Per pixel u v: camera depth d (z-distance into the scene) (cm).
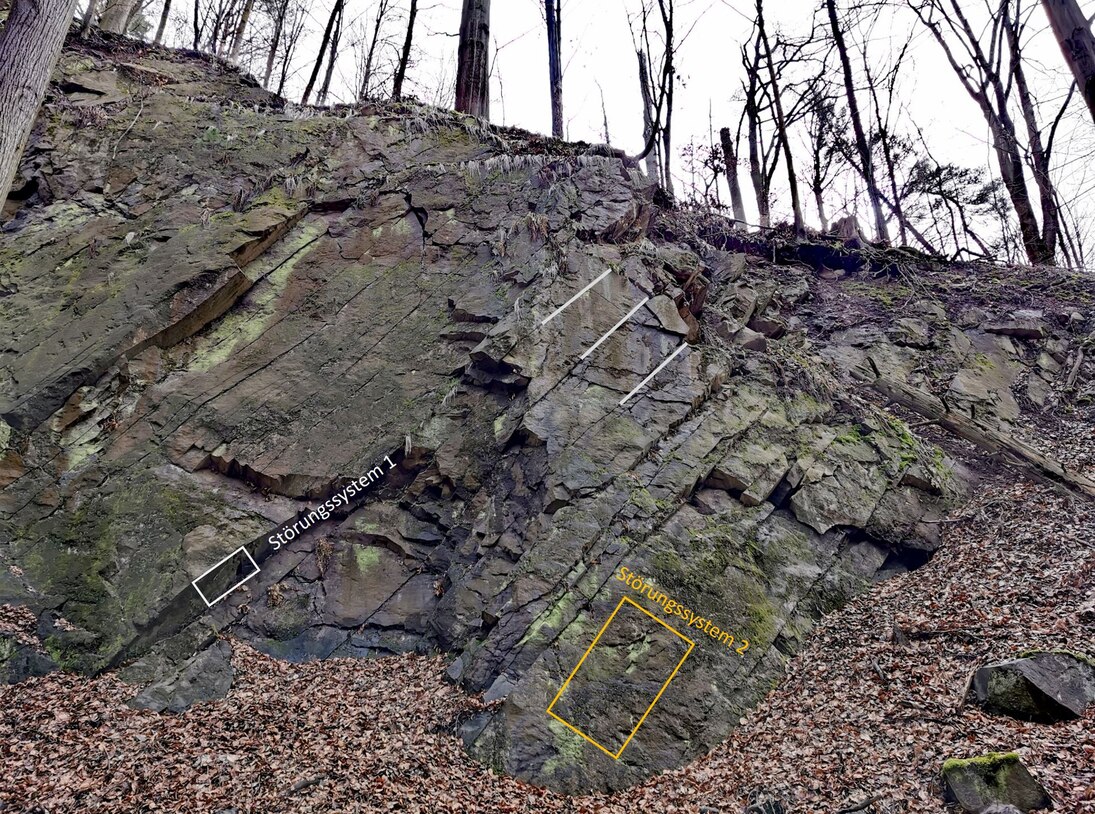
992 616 759
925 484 996
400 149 1311
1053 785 523
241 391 985
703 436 971
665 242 1390
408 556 905
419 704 734
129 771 615
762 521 904
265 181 1219
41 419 906
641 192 1306
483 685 740
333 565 894
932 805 536
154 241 1110
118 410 939
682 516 878
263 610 848
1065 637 698
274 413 971
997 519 938
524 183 1237
